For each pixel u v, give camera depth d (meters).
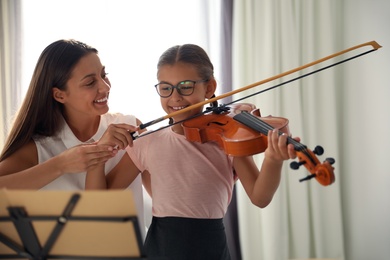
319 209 2.74
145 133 1.64
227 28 2.80
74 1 2.85
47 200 1.12
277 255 2.71
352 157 2.83
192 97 1.62
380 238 2.81
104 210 1.12
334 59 2.75
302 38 2.76
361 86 2.79
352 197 2.84
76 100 1.75
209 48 2.83
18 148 1.79
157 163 1.61
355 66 2.79
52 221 1.17
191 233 1.52
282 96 2.75
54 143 1.84
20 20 2.82
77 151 1.57
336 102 2.79
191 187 1.55
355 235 2.85
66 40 1.80
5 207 1.16
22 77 2.84
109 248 1.20
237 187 2.76
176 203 1.55
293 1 2.74
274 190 1.46
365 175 2.82
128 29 2.85
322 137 2.77
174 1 2.84
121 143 1.56
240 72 2.76
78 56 1.73
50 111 1.79
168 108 1.65
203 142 1.59
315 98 2.75
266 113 2.73
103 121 1.93
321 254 2.76
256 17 2.77
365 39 2.77
